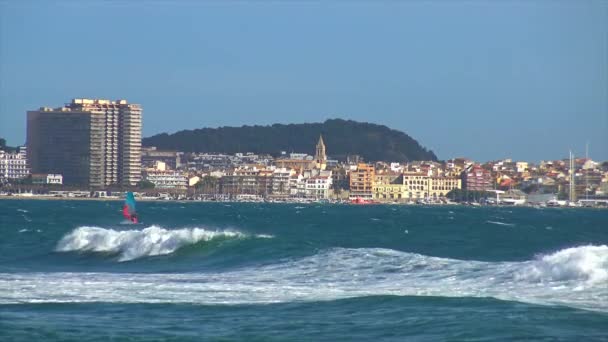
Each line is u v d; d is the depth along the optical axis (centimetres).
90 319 5953
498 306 5941
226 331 5531
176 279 8306
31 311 6281
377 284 7475
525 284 6850
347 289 7188
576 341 4981
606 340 4997
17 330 5553
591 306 5944
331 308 6244
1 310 6322
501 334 5153
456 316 5675
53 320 5912
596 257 6912
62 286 7500
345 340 5228
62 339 5316
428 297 6347
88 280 8156
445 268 8038
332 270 8469
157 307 6406
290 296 6856
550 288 6588
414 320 5650
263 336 5372
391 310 6028
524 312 5697
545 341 4988
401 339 5194
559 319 5484
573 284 6631
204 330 5562
